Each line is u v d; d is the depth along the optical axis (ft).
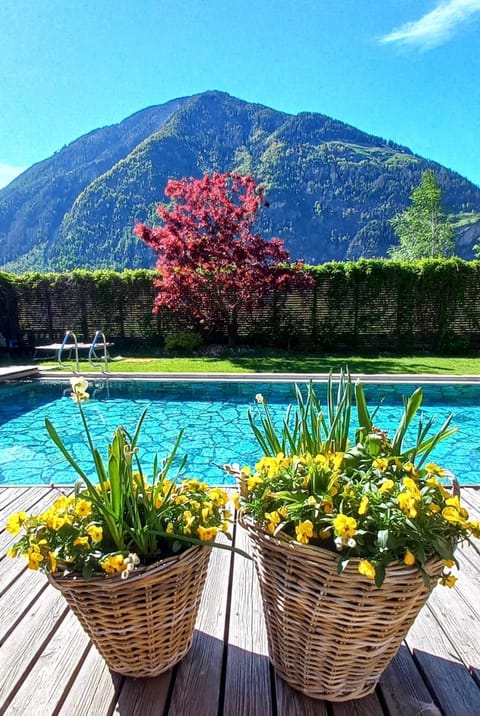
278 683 4.49
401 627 3.92
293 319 36.47
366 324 35.91
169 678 4.51
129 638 4.14
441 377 23.48
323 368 27.04
